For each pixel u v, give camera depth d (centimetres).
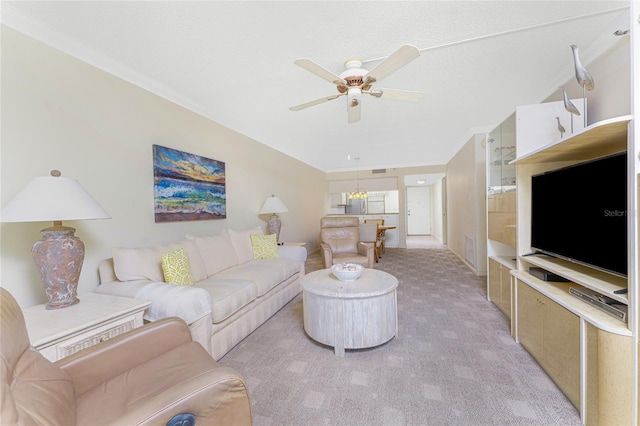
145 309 179
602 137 147
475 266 456
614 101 189
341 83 205
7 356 76
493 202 297
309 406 155
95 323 146
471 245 482
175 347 143
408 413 148
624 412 118
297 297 353
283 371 189
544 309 177
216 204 351
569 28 190
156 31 188
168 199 281
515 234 238
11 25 169
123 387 112
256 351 217
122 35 192
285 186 556
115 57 221
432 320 268
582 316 138
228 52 215
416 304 312
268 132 445
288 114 360
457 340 227
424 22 182
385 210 1112
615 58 189
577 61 165
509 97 312
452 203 657
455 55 225
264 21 179
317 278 250
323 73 190
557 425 137
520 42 207
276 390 169
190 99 306
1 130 166
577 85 238
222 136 370
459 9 171
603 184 149
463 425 139
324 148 573
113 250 211
